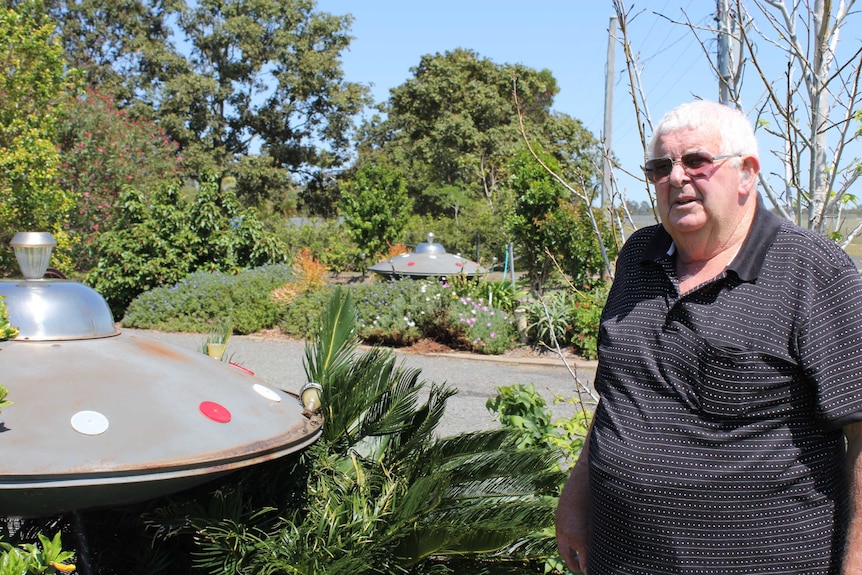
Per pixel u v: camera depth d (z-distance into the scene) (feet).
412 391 11.19
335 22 133.28
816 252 6.20
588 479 7.26
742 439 6.14
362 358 11.73
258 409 9.14
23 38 40.22
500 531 8.89
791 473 6.06
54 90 42.24
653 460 6.36
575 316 38.19
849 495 6.01
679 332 6.44
